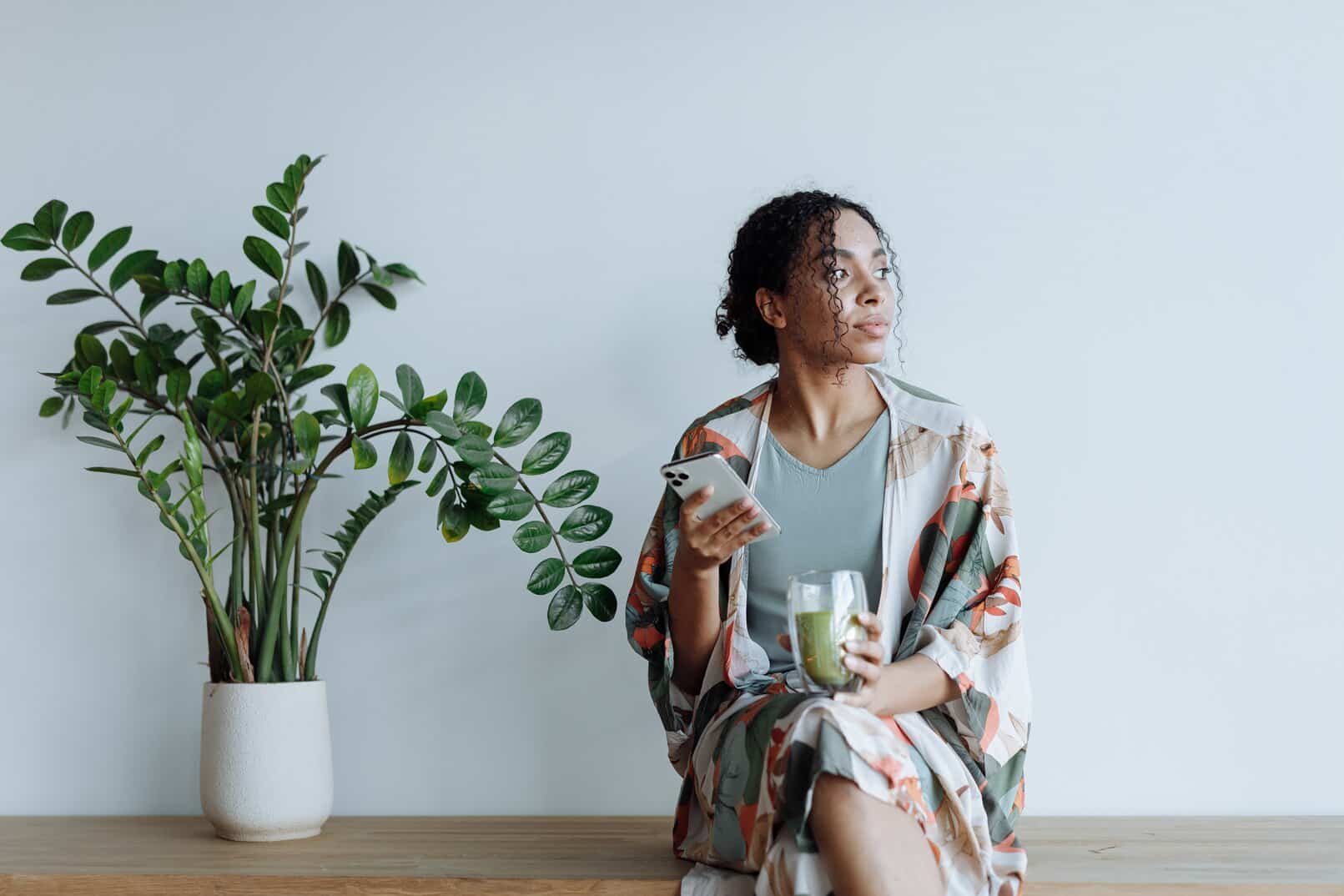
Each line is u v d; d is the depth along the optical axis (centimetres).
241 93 205
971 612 140
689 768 148
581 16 204
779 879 117
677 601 146
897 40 200
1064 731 188
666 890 134
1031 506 192
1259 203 194
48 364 202
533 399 179
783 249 148
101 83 206
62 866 146
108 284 198
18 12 208
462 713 195
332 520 198
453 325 200
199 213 204
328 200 203
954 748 135
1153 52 197
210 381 174
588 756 193
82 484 200
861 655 120
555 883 136
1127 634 189
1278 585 188
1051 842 159
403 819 188
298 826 166
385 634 196
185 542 167
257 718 165
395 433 199
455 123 204
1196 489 190
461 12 205
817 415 153
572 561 182
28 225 180
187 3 207
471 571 197
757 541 149
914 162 198
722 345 197
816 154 199
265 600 174
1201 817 184
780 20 201
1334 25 195
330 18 206
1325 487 189
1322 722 186
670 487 157
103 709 197
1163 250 194
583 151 202
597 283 200
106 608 198
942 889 117
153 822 186
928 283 196
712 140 201
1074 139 196
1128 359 193
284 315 192
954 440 147
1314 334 191
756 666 146
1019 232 196
